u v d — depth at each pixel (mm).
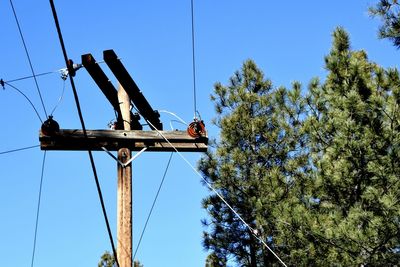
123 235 10359
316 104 17641
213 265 19781
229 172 19969
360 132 15125
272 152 19922
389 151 14656
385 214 13609
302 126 17391
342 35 16703
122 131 11195
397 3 12297
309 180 16578
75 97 8547
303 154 19172
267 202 17766
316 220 14711
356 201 15352
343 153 15258
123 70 11195
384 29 12336
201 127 11352
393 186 14320
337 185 15383
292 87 19281
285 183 17844
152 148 11297
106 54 10922
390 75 14891
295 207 15516
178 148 11312
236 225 19938
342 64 16266
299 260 15367
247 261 19578
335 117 15703
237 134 20734
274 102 20312
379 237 13656
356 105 15078
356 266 14133
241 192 20016
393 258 13875
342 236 13852
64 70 10805
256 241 19328
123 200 10672
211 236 19969
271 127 20656
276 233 17547
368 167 14414
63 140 11000
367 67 17281
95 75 11008
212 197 20203
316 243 14781
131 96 11750
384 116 14883
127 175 10898
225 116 21406
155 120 12242
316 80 18141
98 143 11094
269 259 18484
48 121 11016
